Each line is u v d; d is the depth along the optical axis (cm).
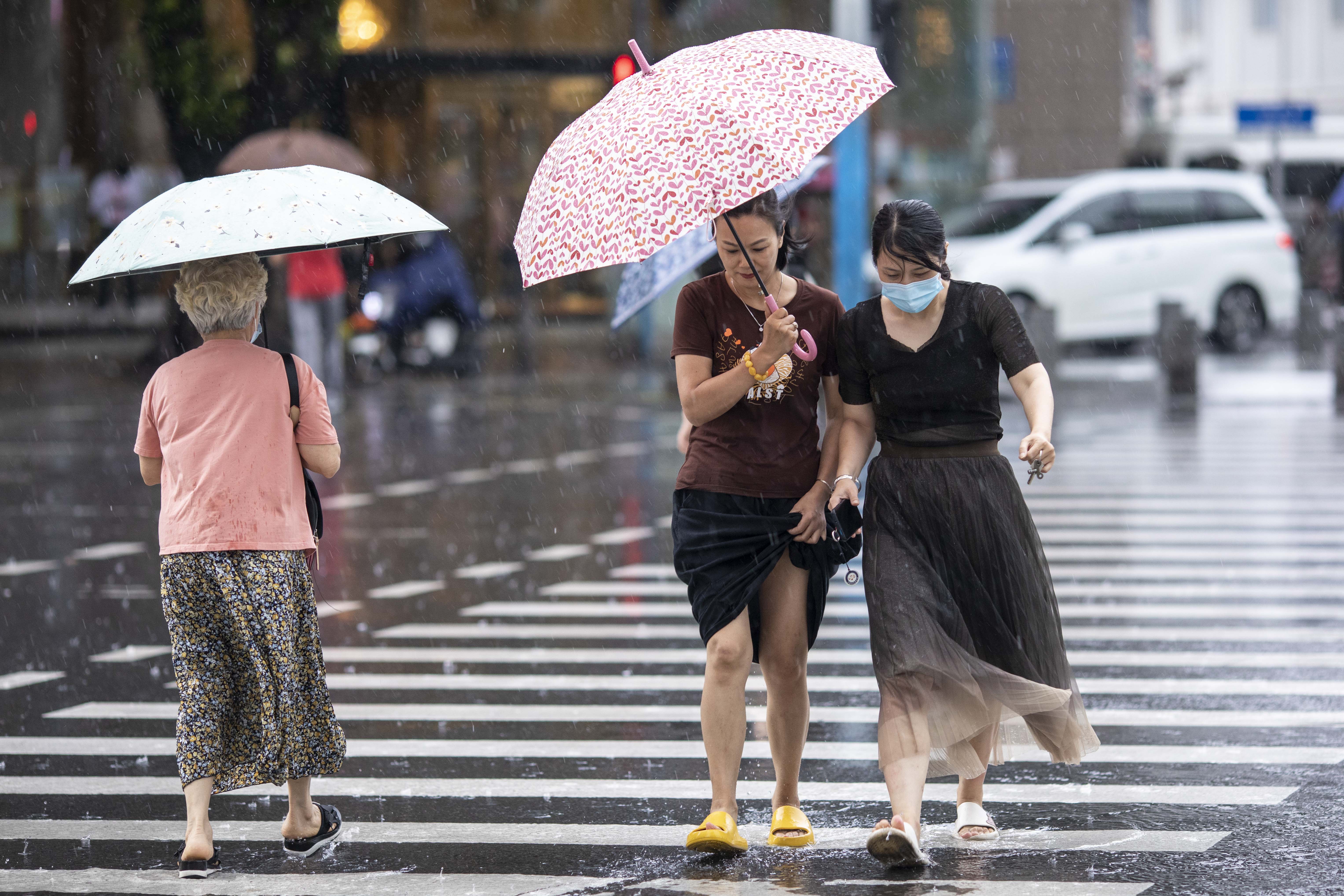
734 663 1864
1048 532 4212
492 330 11188
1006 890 1739
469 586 3703
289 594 1891
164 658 3064
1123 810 2041
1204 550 3953
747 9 9575
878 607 1859
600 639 3169
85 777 2302
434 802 2153
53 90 10494
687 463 1953
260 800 2188
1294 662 2858
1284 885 1739
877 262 1869
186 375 1912
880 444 1955
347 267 7988
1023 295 8600
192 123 8544
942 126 12206
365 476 5519
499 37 10000
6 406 7806
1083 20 14438
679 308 1944
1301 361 8588
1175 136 13525
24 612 3494
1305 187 13162
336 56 8562
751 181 1678
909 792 1788
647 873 1836
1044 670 1877
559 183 1764
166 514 1894
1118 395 7388
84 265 1908
